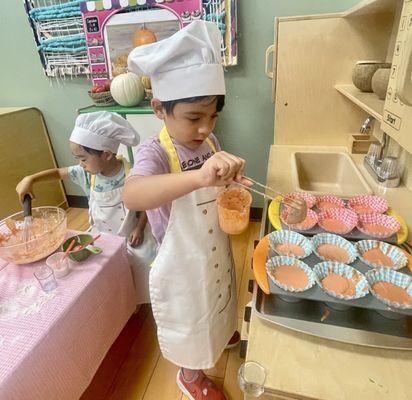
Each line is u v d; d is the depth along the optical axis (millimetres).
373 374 558
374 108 992
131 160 2107
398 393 527
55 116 2484
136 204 734
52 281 990
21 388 760
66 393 943
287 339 630
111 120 1312
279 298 722
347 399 520
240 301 1663
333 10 1719
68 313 914
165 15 1858
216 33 767
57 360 884
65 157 2672
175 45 673
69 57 2152
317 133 1666
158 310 984
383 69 1086
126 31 1961
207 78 709
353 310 683
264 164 2229
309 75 1543
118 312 1217
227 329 1101
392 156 1255
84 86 2281
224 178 626
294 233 869
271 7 1763
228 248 1029
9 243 1162
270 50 1631
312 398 530
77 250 1082
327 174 1604
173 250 882
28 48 2248
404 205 1069
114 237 1240
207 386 1178
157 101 793
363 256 812
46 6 2023
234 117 2111
